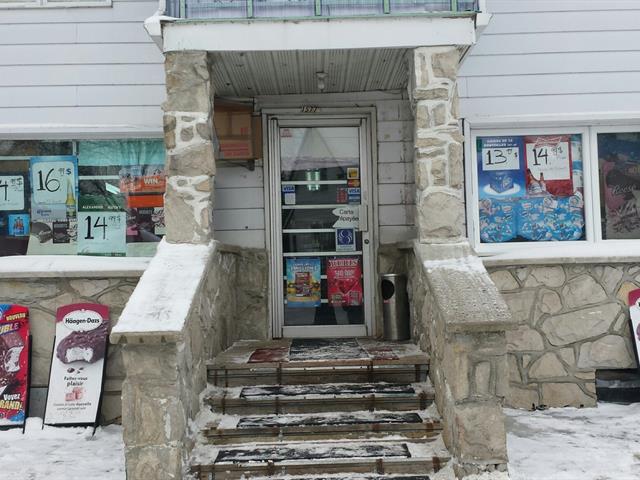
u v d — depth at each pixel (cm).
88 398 538
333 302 670
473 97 634
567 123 636
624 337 570
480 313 404
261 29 498
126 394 394
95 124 623
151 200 631
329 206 673
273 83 609
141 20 629
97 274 555
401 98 655
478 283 446
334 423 443
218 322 538
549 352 571
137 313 408
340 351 551
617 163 640
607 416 540
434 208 502
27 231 625
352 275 672
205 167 499
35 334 561
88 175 629
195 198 498
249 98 651
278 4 503
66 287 562
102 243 627
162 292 433
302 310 670
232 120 647
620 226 640
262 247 657
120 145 632
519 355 571
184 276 455
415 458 408
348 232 672
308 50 504
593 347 571
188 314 412
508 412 558
